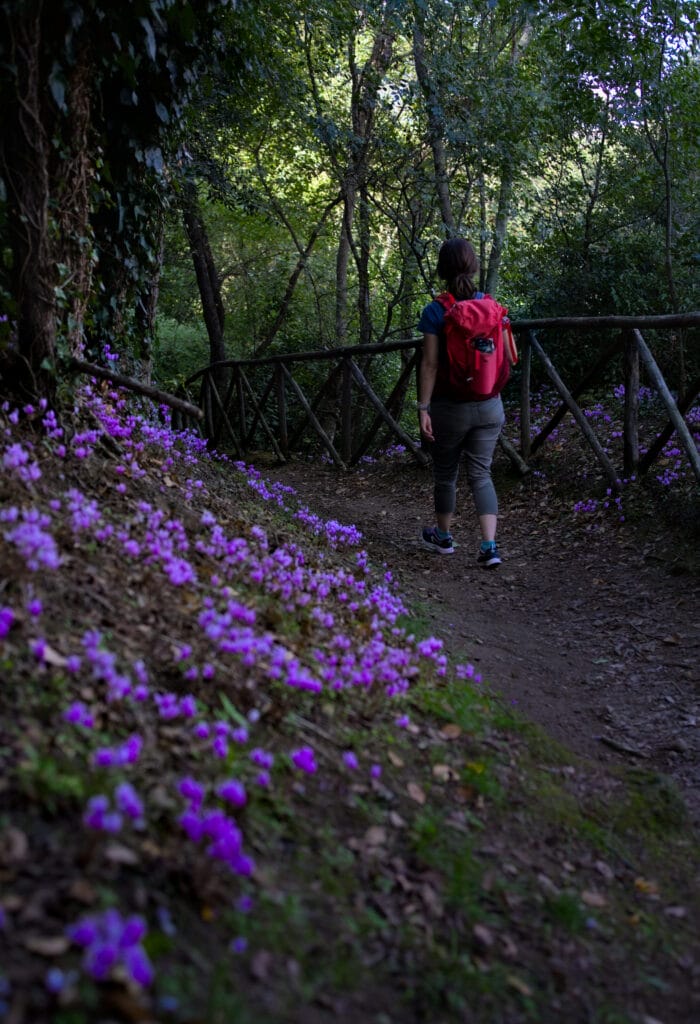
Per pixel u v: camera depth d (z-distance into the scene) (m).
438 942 2.07
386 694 3.13
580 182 13.57
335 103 13.98
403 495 8.70
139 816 1.82
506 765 3.06
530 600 5.50
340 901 2.05
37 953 1.50
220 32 5.71
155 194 5.88
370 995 1.81
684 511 6.17
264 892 1.93
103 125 5.11
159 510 3.79
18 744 1.95
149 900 1.75
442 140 12.40
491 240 13.50
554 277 13.45
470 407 5.60
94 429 4.50
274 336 18.41
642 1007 2.11
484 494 5.75
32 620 2.43
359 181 13.55
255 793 2.25
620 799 3.11
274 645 3.07
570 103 11.51
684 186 12.67
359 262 14.16
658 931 2.45
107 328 5.85
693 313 6.25
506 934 2.20
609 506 6.80
